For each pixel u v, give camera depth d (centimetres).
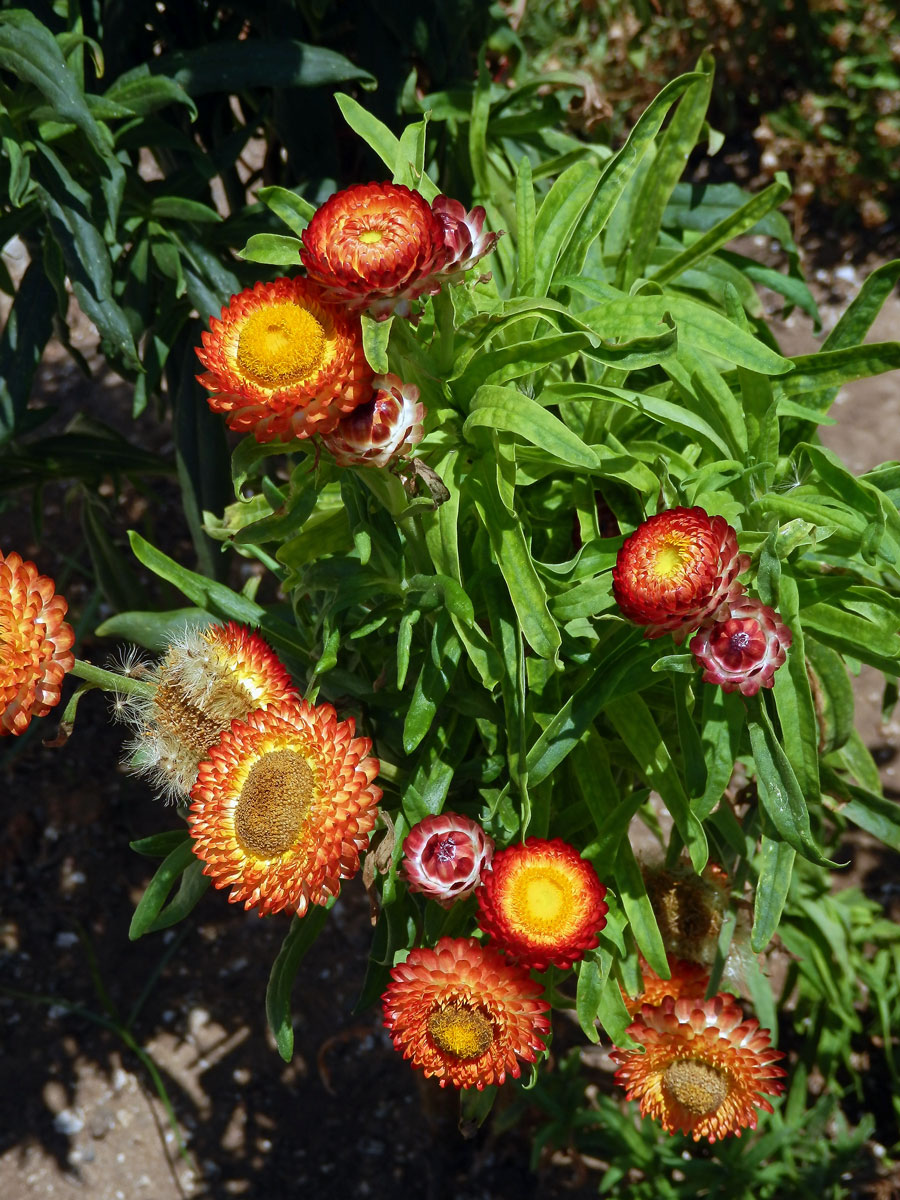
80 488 78
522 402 43
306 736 40
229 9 66
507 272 59
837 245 113
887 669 48
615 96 113
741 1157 67
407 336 43
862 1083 78
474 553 48
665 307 47
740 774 83
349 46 66
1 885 87
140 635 54
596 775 49
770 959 82
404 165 47
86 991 83
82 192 55
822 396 52
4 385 59
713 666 40
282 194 48
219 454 69
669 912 53
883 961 73
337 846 39
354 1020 82
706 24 112
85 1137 79
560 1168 77
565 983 75
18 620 39
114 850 88
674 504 46
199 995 83
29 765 90
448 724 49
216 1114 79
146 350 65
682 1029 47
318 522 50
